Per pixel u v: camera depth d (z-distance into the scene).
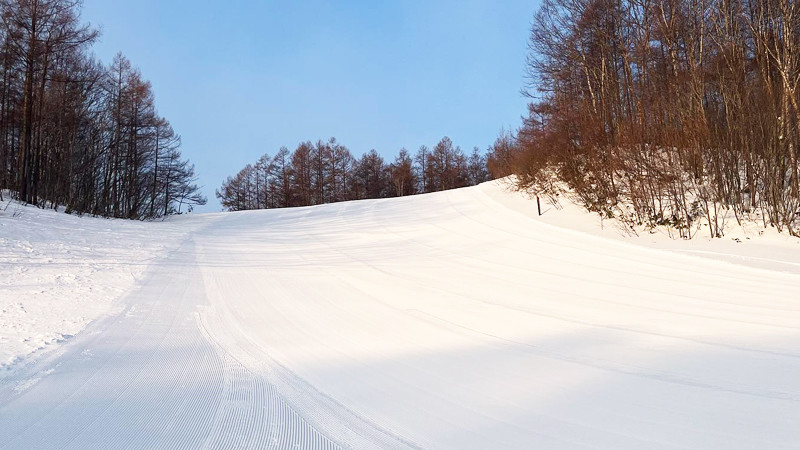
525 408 3.51
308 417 3.41
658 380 3.99
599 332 5.57
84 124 25.39
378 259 11.83
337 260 11.91
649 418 3.29
